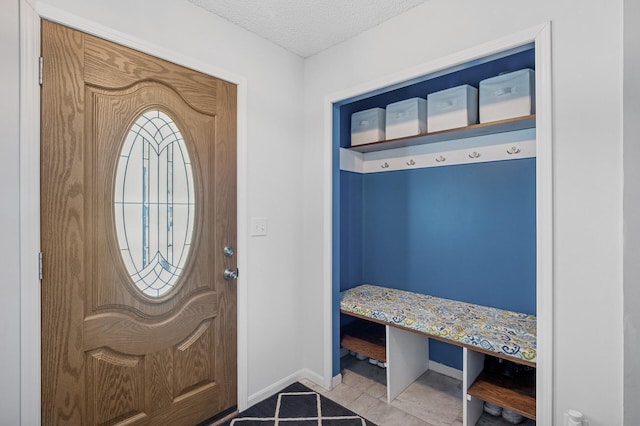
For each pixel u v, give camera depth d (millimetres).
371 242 2863
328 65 2252
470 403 1774
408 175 2619
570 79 1344
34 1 1269
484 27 1576
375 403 2068
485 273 2230
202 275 1825
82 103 1398
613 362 1263
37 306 1283
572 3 1340
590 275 1308
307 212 2383
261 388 2119
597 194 1290
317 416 1932
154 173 1634
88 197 1422
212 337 1877
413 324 1926
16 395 1245
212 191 1870
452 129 2062
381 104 2785
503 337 1670
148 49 1592
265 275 2141
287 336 2283
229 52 1942
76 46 1378
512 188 2115
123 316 1527
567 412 1350
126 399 1540
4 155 1219
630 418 1230
